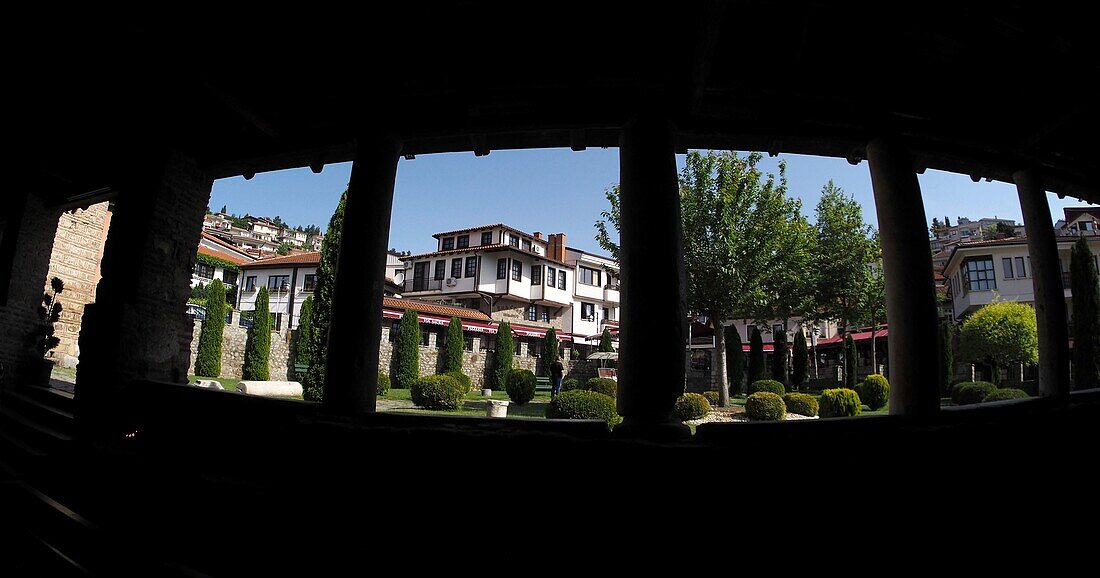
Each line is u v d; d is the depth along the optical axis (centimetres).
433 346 2534
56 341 864
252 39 387
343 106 452
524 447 347
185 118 525
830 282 2322
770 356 3725
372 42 383
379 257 427
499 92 409
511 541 331
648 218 373
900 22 347
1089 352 1257
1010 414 454
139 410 518
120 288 540
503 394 2361
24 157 659
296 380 2117
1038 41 347
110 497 448
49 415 636
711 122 420
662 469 320
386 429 378
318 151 514
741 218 1655
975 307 2841
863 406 1744
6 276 780
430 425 382
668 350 354
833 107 421
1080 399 565
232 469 446
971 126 460
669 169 386
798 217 1791
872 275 2348
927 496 356
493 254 3934
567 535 325
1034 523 384
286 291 3781
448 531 343
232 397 470
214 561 343
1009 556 337
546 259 4012
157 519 409
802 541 318
